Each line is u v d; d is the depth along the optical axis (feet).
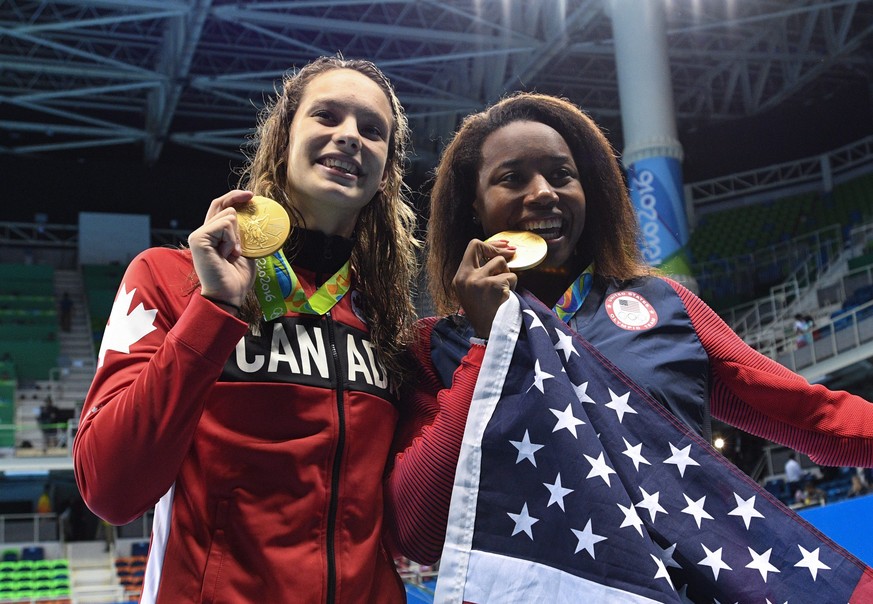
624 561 5.49
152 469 5.36
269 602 5.77
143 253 6.50
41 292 75.46
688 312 7.16
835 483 43.93
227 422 6.05
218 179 76.54
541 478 5.78
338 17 57.11
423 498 6.22
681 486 5.99
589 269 7.43
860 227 65.41
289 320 6.51
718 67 71.05
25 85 65.51
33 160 73.00
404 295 7.54
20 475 55.36
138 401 5.32
